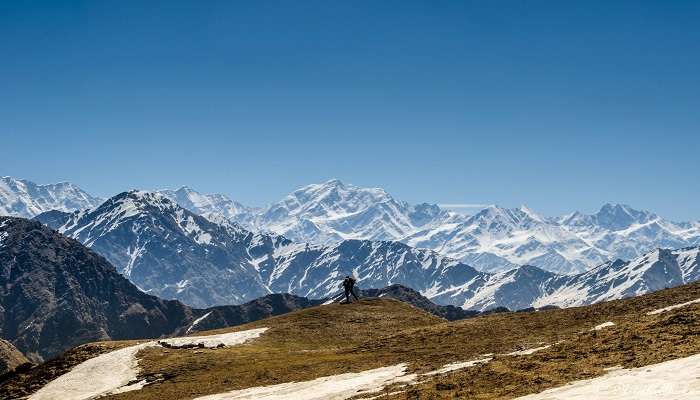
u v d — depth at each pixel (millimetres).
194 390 72125
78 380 85938
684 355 40375
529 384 42406
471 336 76812
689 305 57969
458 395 43719
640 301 74750
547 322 77000
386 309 123000
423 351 72125
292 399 55969
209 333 116750
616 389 35406
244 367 81938
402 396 46750
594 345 50469
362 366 68562
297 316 120312
